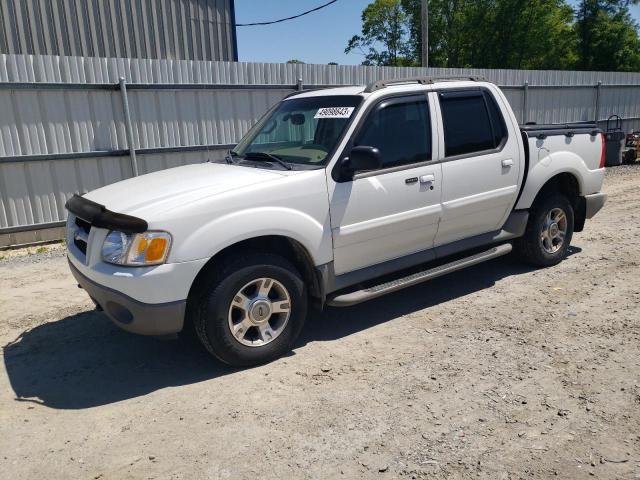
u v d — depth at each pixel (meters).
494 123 5.42
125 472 3.02
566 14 38.47
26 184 8.52
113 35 14.88
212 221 3.82
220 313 3.91
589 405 3.46
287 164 4.50
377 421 3.39
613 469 2.87
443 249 5.21
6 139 8.24
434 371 3.99
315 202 4.24
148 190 4.19
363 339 4.61
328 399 3.67
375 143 4.59
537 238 6.03
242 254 4.02
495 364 4.05
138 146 9.45
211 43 16.75
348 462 3.02
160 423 3.49
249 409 3.60
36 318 5.48
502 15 37.69
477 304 5.27
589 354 4.14
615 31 36.12
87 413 3.66
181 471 3.00
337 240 4.40
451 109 5.12
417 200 4.81
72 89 8.67
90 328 5.15
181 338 4.81
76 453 3.21
